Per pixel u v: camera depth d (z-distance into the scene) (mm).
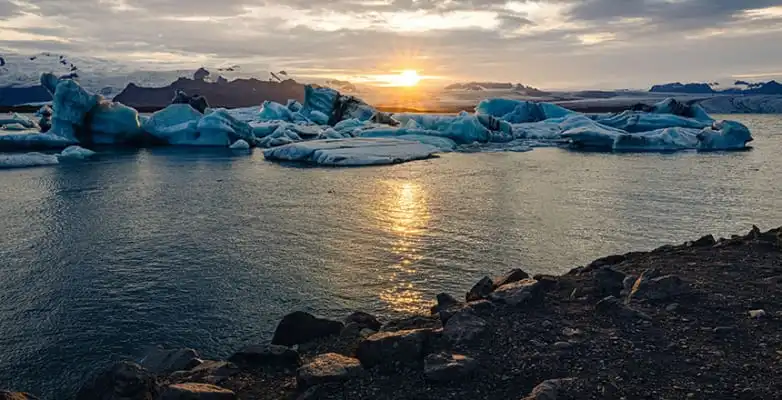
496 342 5387
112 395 4824
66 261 13406
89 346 8969
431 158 36344
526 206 19766
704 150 40938
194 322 9852
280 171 29797
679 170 29438
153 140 45406
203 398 4594
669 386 4453
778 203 20219
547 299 6617
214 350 8812
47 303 10766
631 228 16453
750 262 7797
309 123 59969
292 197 21875
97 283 11852
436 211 18938
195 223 17312
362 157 33312
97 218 18078
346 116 62062
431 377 4723
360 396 4617
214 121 44438
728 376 4586
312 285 11594
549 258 13469
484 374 4801
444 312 6184
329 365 5020
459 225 16812
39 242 15148
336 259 13367
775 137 54531
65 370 8227
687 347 5152
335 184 25203
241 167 31422
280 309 10383
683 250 8906
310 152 34906
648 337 5402
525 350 5203
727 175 27406
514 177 27125
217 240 15227
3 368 8289
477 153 39781
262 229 16453
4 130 50312
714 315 5891
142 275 12344
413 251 13992
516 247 14391
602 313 6055
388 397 4574
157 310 10391
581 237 15422
